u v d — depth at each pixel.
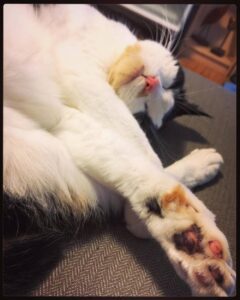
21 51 0.26
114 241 0.25
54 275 0.22
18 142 0.23
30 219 0.22
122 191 0.23
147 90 0.31
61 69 0.27
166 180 0.22
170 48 0.40
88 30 0.32
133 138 0.27
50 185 0.23
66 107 0.27
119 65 0.30
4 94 0.24
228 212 0.32
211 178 0.34
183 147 0.38
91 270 0.23
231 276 0.19
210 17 0.75
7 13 0.26
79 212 0.25
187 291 0.23
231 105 0.51
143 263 0.24
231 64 0.80
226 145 0.42
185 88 0.45
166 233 0.20
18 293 0.20
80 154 0.24
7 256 0.20
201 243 0.19
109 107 0.27
